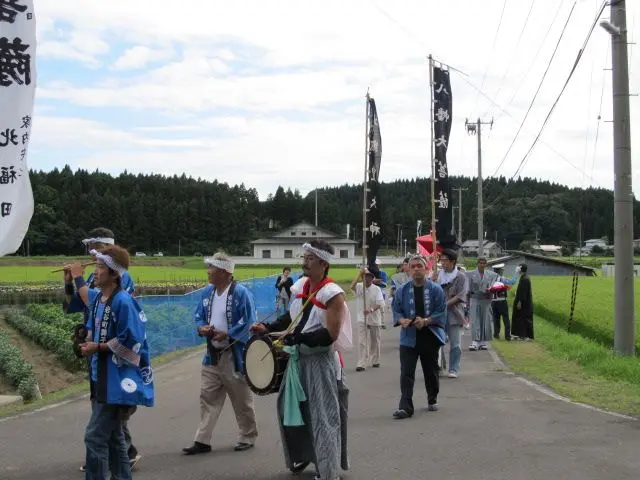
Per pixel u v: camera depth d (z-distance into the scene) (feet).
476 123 147.84
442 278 37.04
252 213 399.44
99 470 16.72
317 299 18.15
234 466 20.39
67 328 69.41
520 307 56.54
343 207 454.81
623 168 41.09
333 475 17.70
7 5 22.18
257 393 18.67
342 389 19.16
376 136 48.01
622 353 41.19
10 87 22.30
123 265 17.30
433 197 46.26
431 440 22.95
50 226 289.74
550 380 35.14
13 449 22.36
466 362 42.83
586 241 311.88
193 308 55.01
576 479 18.56
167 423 26.27
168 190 371.15
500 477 18.84
